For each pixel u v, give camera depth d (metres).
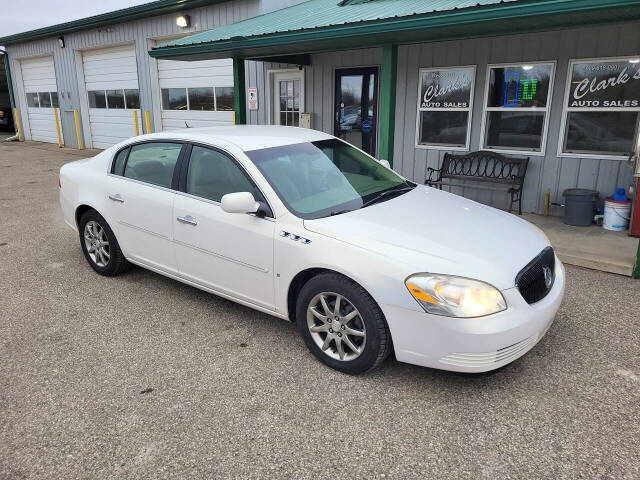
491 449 2.54
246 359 3.40
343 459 2.48
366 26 5.75
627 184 6.46
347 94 9.24
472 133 7.62
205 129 4.43
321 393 3.01
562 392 3.00
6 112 23.75
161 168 4.16
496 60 7.16
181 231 3.93
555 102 6.79
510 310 2.79
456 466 2.43
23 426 2.74
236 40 7.05
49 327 3.88
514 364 3.31
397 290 2.84
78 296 4.46
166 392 3.03
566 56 6.58
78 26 14.84
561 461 2.45
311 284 3.19
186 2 11.68
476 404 2.90
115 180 4.49
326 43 6.54
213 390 3.05
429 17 5.28
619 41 6.18
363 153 4.48
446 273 2.79
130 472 2.40
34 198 8.73
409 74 8.09
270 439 2.62
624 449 2.52
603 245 5.49
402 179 4.39
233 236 3.57
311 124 9.88
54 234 6.46
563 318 3.95
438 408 2.86
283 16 8.53
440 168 8.05
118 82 14.86
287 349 3.53
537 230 3.66
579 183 6.81
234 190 3.64
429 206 3.71
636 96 6.22
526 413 2.81
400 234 3.12
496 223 3.52
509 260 2.98
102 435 2.66
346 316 3.10
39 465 2.46
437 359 2.82
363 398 2.96
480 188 7.43
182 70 12.92
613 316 3.98
